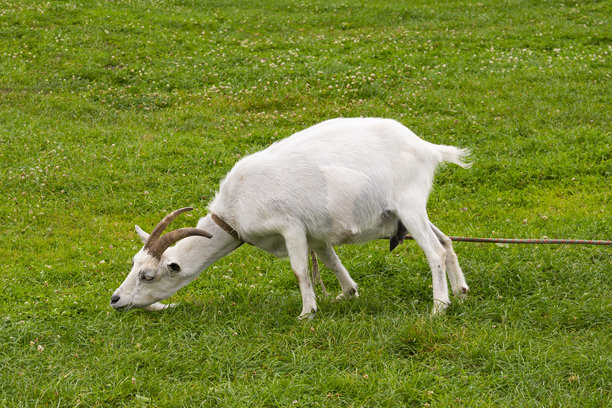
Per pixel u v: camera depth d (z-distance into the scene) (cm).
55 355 511
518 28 1666
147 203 892
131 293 576
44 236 808
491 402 440
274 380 462
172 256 581
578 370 479
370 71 1362
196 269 587
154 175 966
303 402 444
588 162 959
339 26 1773
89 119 1183
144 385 465
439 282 564
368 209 561
